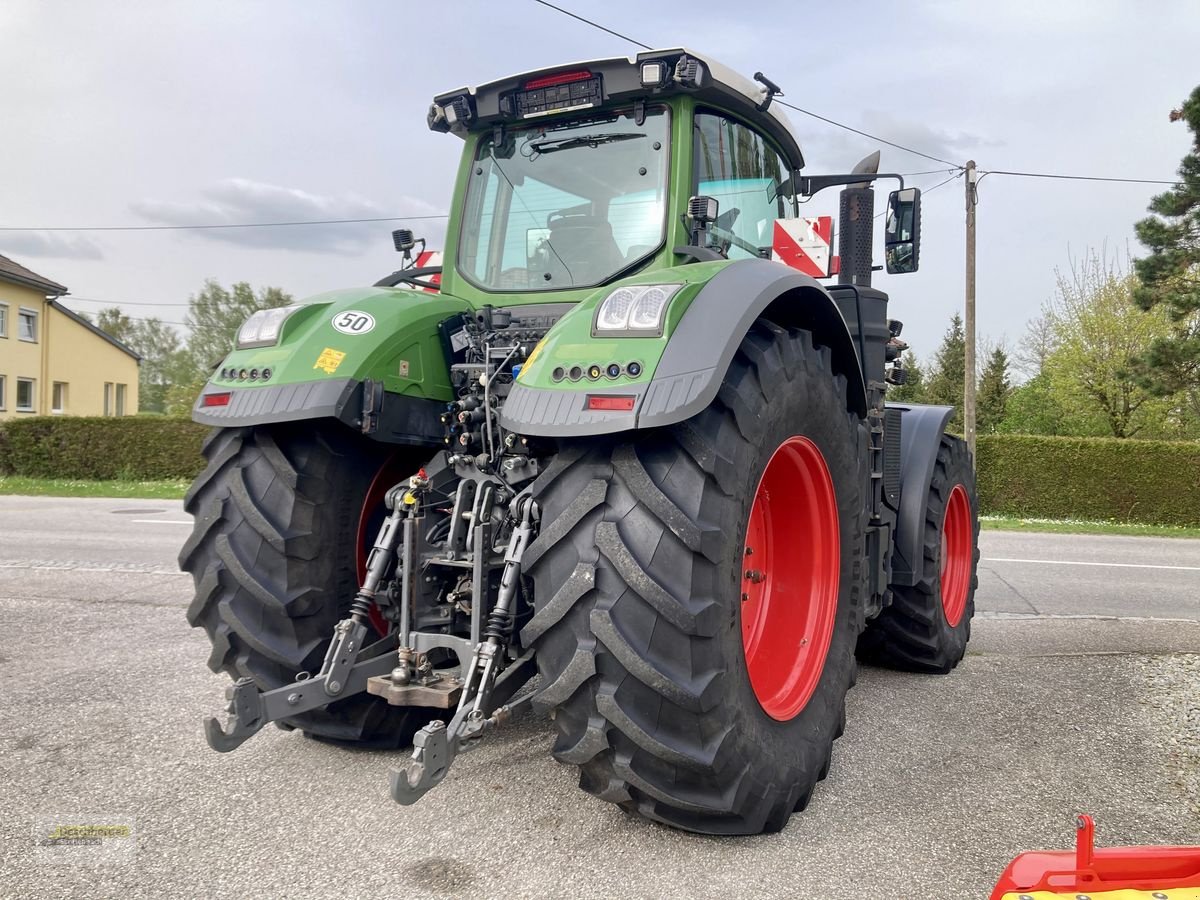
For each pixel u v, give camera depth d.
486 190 3.61
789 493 3.12
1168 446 16.94
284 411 2.80
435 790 2.94
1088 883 1.72
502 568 2.83
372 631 3.03
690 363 2.32
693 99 3.30
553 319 3.28
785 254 3.74
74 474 20.19
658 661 2.30
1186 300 18.77
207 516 2.97
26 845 2.54
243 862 2.45
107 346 38.75
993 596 7.19
